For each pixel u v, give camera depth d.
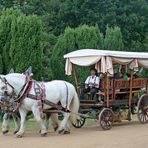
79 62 19.25
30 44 23.28
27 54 23.28
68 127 17.20
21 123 16.11
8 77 15.98
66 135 16.58
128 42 48.25
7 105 16.05
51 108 17.06
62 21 46.00
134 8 49.94
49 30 43.69
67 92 17.22
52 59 27.38
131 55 19.58
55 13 46.28
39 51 23.62
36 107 16.14
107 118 18.45
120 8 48.09
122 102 19.81
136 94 21.16
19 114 16.95
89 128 19.05
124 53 19.33
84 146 13.89
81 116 18.19
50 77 28.11
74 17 46.28
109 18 46.28
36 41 23.52
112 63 19.00
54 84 17.00
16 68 23.27
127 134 16.77
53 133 17.17
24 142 14.74
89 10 45.97
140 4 50.16
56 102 16.98
